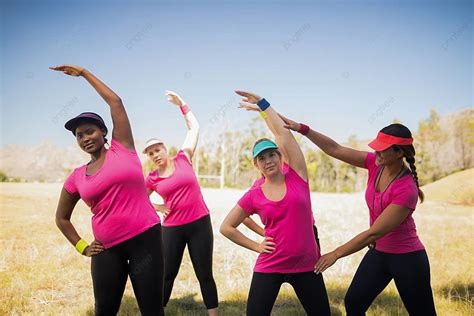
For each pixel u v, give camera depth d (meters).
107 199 3.63
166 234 5.29
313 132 4.09
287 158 3.93
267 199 3.68
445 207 17.83
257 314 3.67
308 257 3.67
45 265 7.62
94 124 3.74
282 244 3.64
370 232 3.56
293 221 3.62
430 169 48.62
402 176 3.68
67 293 6.25
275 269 3.69
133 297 5.96
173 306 5.68
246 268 7.56
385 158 3.67
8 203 17.67
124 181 3.63
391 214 3.56
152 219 3.79
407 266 3.71
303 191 3.72
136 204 3.71
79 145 3.77
